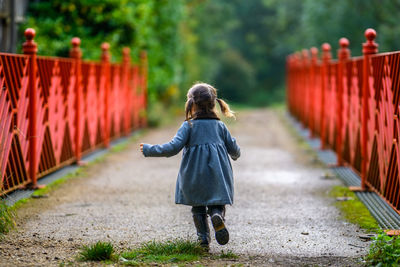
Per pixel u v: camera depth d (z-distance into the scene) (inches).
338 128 768.3
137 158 860.0
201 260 362.9
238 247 400.5
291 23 3609.7
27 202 541.6
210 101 384.2
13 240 406.6
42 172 631.2
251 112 2206.0
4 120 492.7
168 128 1352.1
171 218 489.7
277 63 4158.5
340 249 394.0
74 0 1119.6
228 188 375.6
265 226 462.6
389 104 495.5
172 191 612.7
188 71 2190.0
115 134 1060.5
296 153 916.0
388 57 502.0
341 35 1674.5
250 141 1101.7
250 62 4126.5
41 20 1092.5
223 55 3661.4
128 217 492.1
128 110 1167.6
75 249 386.9
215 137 380.2
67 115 732.7
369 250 384.8
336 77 856.9
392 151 489.4
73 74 757.9
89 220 478.9
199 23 2908.5
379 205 534.0
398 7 1579.7
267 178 690.8
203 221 388.2
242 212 514.0
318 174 716.7
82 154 823.7
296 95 1624.0
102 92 946.7
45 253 373.7
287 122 1595.7
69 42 1082.7
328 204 543.8
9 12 940.0
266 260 366.0
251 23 4133.9
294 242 413.7
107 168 761.0
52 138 661.9
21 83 548.7
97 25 1160.2
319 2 1676.9
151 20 1406.3
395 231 417.1
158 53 1508.4
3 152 497.0
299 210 520.1
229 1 4072.3
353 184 634.8
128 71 1164.5
